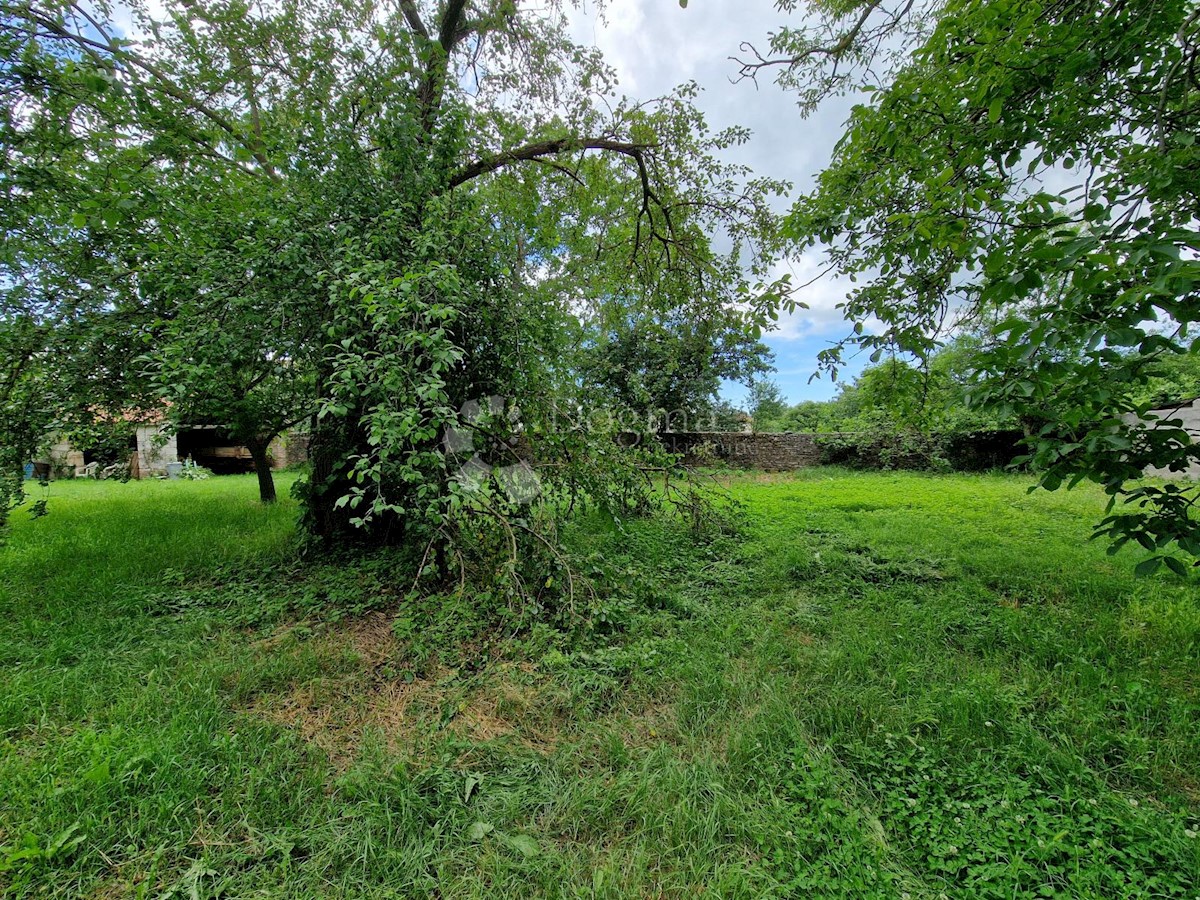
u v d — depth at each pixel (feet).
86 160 13.04
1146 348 5.58
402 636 10.36
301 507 17.35
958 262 10.03
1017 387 6.90
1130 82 7.70
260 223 11.25
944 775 6.57
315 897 5.08
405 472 9.50
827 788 6.42
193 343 9.86
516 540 12.08
